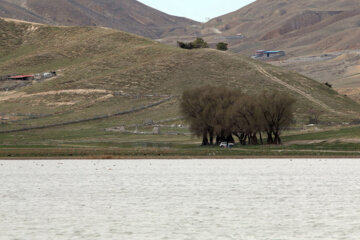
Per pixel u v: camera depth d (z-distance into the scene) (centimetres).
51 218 11169
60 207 12500
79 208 12362
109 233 9756
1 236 9512
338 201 13188
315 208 12194
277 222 10650
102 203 13062
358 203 12875
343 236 9412
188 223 10631
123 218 11156
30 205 12781
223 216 11338
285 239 9225
